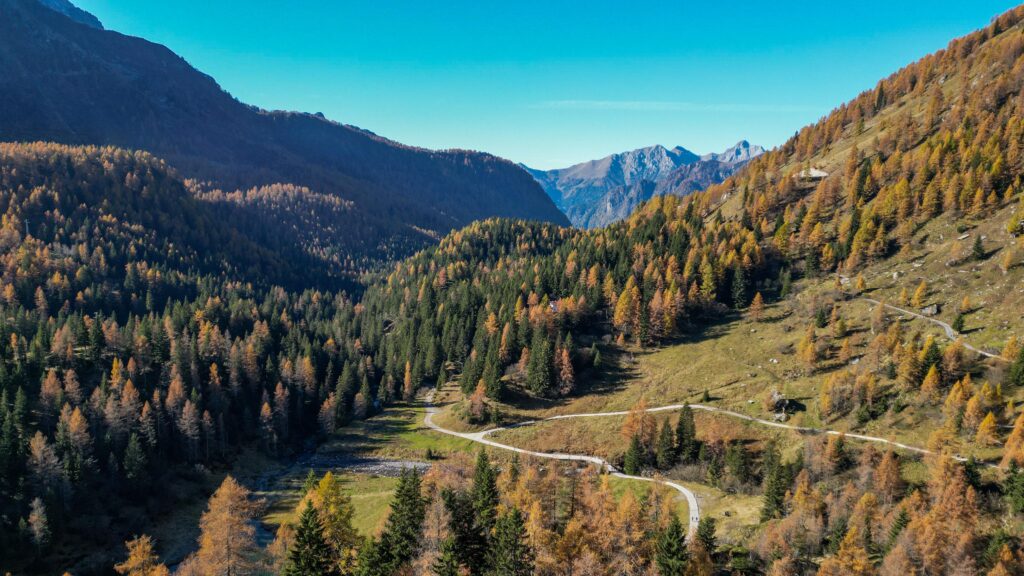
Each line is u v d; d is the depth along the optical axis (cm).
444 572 5647
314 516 5934
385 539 6581
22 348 13288
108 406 11406
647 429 12038
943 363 11000
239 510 7962
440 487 8456
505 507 7600
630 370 15750
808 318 15562
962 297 13312
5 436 9912
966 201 15862
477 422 14538
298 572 5653
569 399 14950
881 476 8669
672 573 6550
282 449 14388
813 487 9212
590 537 7006
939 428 9825
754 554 7719
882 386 11575
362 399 16125
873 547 7388
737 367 14488
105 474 10781
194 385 13912
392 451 13850
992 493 7969
